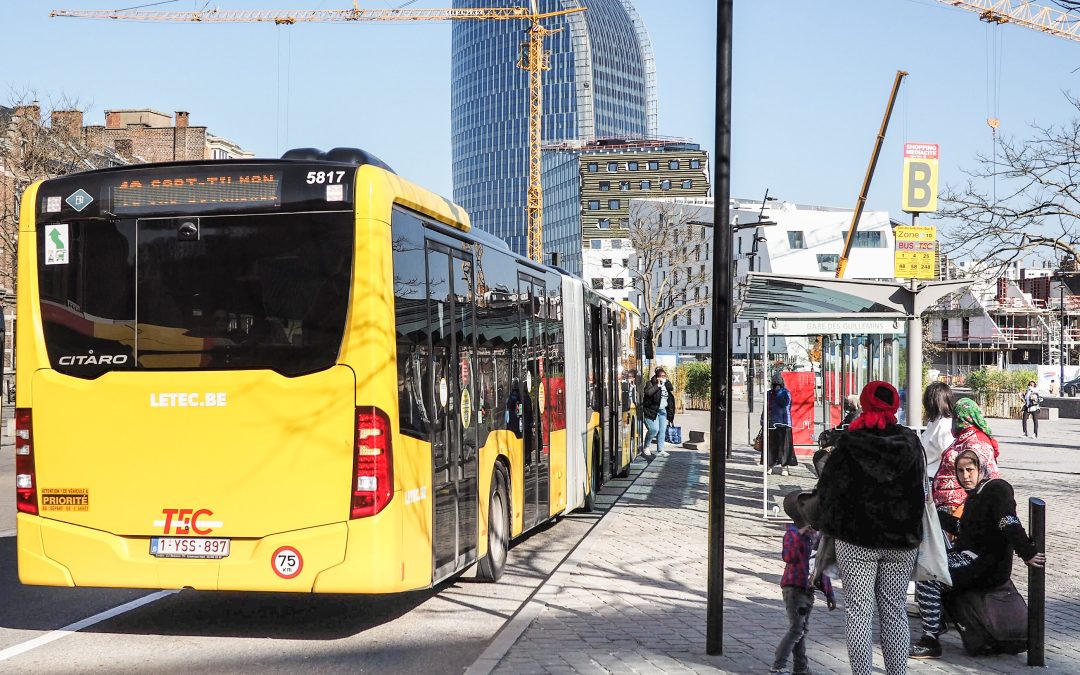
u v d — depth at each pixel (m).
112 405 8.16
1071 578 11.51
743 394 74.56
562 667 7.30
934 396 10.21
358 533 7.81
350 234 7.98
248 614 9.48
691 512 17.14
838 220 110.12
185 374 8.07
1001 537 7.93
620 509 17.52
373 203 7.98
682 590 10.41
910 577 6.38
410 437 8.27
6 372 44.06
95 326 8.23
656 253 72.38
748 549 13.09
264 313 8.03
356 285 7.94
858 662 6.15
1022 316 102.69
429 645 8.26
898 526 6.09
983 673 7.47
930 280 16.11
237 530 7.97
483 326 10.51
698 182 164.88
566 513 16.23
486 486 10.38
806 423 25.64
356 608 9.76
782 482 22.08
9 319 44.19
